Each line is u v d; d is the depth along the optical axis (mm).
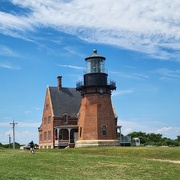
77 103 73688
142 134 104750
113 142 59781
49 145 71562
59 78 75000
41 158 34031
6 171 24141
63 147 68375
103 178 23406
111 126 60656
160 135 104938
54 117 69812
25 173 23516
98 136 58906
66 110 71562
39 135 79312
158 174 25312
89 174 24922
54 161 31422
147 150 41094
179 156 36719
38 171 25172
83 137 60406
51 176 22797
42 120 77000
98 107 60000
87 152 45188
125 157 36094
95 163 30359
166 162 31859
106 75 61562
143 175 24859
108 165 29203
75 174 24672
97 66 61062
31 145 43062
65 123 70500
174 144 90375
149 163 30609
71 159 33219
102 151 44656
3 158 34438
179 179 23656
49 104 72562
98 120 59438
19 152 45281
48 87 74500
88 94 61094
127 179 23234
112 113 61938
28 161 31375
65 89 75562
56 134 69750
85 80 61594
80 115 63000
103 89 60969
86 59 62375
